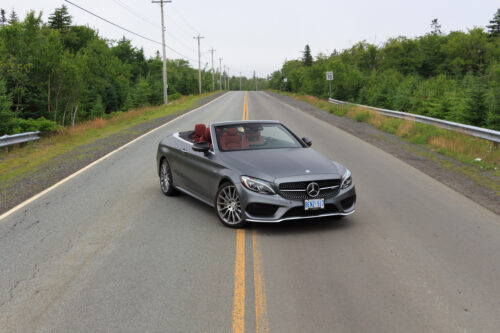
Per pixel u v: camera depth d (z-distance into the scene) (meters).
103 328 3.32
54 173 10.15
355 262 4.53
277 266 4.46
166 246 5.12
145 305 3.68
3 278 4.32
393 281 4.07
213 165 6.10
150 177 9.38
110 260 4.73
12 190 8.52
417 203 6.96
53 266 4.60
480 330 3.20
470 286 3.95
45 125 17.44
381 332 3.19
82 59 37.03
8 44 33.06
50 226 6.04
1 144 13.53
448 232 5.51
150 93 71.88
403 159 11.25
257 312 3.52
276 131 6.85
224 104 41.09
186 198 7.54
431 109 23.52
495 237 5.32
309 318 3.41
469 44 54.53
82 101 53.59
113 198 7.58
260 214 5.40
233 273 4.30
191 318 3.44
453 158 11.31
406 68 59.00
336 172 5.61
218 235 5.47
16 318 3.52
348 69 48.41
